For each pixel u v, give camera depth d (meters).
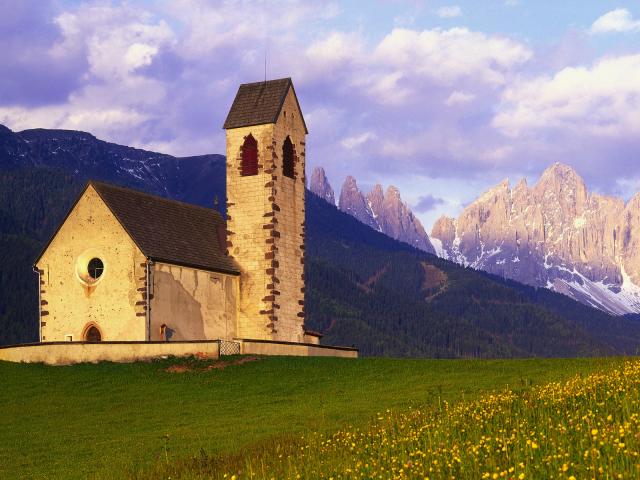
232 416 57.56
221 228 89.50
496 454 35.28
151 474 43.41
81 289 78.25
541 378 59.72
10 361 72.69
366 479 35.66
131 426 56.66
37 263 79.94
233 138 87.12
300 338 87.38
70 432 55.59
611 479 30.44
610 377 46.06
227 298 84.00
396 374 67.12
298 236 88.25
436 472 34.47
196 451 47.84
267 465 41.84
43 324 79.25
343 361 72.25
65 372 69.69
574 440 35.59
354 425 50.19
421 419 45.94
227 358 73.00
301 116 90.12
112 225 77.62
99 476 44.19
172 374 69.38
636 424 35.62
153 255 76.69
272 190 85.12
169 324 77.81
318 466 38.97
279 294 85.00
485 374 64.56
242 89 89.44
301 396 62.34
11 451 51.47
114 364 71.44
